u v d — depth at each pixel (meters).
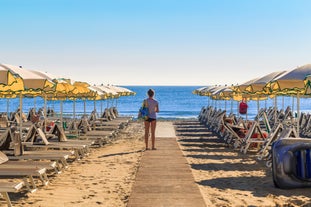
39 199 7.08
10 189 6.14
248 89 13.42
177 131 21.50
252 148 14.23
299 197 7.22
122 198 7.14
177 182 8.21
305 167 7.98
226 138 16.52
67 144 11.59
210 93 24.83
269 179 8.93
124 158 11.84
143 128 23.62
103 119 22.00
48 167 7.94
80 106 71.44
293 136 10.43
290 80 9.52
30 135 11.56
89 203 6.82
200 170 9.95
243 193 7.55
